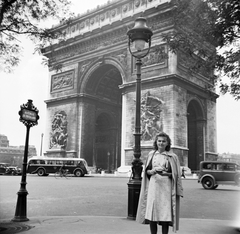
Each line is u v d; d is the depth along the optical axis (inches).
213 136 3051.2
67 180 2133.4
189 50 756.6
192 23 717.3
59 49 3479.3
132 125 2704.2
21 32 767.1
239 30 664.4
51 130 3430.1
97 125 3818.9
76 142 3201.3
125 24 2888.8
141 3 2839.6
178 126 2493.8
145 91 2655.0
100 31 3107.8
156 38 2659.9
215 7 653.9
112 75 3425.2
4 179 2284.7
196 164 2930.6
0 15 650.2
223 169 1578.5
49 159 2883.9
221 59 698.2
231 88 743.1
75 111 3262.8
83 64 3326.8
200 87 2817.4
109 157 3619.6
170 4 2516.0
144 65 2711.6
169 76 2504.9
